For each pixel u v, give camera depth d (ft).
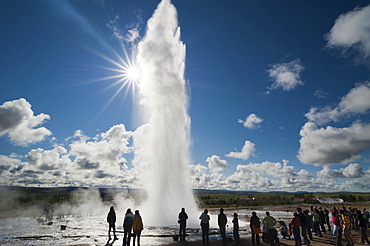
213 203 244.01
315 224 56.44
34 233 59.62
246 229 66.69
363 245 45.57
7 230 66.03
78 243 46.32
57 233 59.36
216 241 47.73
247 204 237.25
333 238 53.01
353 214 69.31
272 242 41.83
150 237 52.65
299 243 42.32
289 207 195.11
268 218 42.96
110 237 53.31
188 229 63.82
